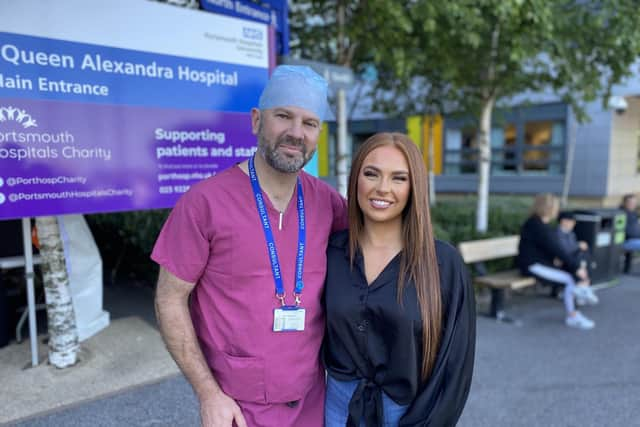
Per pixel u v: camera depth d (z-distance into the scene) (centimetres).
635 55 584
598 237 580
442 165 1582
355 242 157
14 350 357
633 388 326
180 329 141
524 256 486
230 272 143
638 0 565
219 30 349
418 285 148
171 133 333
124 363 336
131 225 538
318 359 161
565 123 1305
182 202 144
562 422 283
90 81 294
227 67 357
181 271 141
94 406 281
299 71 145
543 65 652
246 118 372
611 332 438
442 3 450
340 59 566
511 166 1452
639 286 614
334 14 595
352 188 158
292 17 636
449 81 705
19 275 432
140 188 323
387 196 149
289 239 150
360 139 1730
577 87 614
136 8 308
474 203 1015
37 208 281
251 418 146
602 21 558
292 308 146
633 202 682
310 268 153
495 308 477
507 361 371
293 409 152
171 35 326
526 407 300
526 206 968
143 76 316
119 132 309
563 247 464
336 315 153
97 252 387
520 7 479
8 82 264
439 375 148
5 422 261
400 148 150
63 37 281
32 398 288
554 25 558
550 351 392
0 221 370
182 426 264
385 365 154
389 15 478
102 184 305
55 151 284
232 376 144
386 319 149
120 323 414
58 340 326
